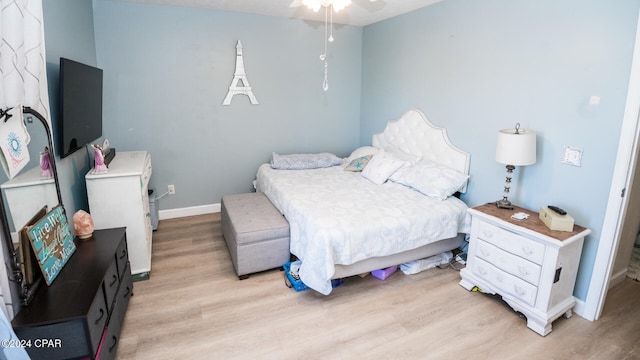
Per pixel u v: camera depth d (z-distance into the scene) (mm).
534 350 2006
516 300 2268
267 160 4430
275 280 2736
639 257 3109
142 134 3770
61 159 2244
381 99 4320
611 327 2201
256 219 2873
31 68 1641
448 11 3180
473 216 2525
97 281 1648
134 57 3574
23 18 1584
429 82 3498
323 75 4484
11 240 1395
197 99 3908
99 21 3389
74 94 2316
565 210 2371
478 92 2957
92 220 2262
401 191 3209
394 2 3309
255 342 2053
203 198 4199
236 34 3920
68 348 1428
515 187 2709
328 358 1937
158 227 3785
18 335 1345
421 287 2645
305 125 4539
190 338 2076
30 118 1637
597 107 2135
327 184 3428
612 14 2016
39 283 1586
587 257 2262
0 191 1334
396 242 2545
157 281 2695
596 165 2166
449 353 1980
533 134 2328
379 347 2023
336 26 4422
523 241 2184
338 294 2547
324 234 2312
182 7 3648
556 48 2330
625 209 2111
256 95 4176
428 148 3541
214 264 2977
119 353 1947
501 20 2691
